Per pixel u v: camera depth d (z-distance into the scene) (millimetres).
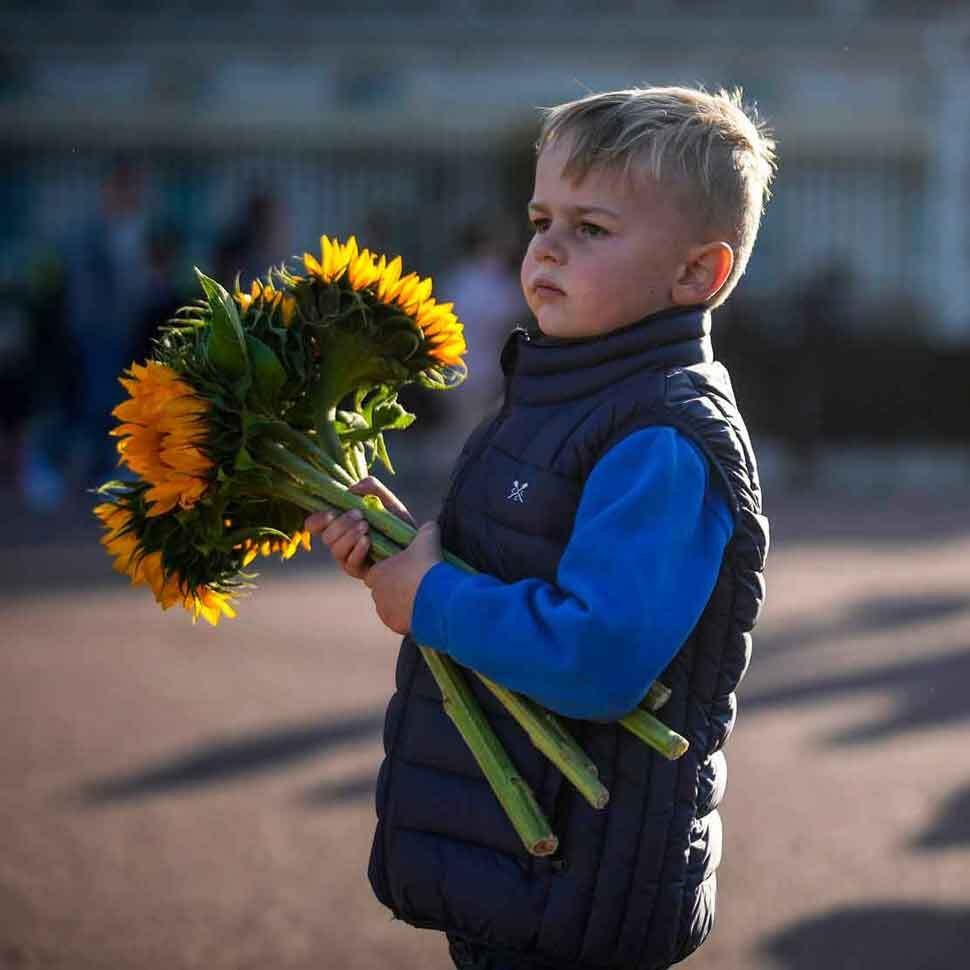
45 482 26812
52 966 8156
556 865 4898
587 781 4758
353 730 12539
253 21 48375
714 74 48844
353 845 9953
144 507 5316
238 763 11625
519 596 4742
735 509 4801
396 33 48719
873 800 10945
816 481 30906
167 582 5375
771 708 13422
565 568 4727
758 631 16500
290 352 5234
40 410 30219
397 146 47531
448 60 48781
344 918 8859
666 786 4875
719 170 4965
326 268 5398
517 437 5016
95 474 27062
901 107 48312
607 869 4875
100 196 47438
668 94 5074
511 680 4730
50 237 47094
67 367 29406
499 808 4941
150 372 5125
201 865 9578
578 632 4609
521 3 49094
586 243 4969
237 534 5273
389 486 27891
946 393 33188
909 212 48000
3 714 12922
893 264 48031
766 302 34375
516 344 5164
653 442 4770
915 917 8961
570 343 5008
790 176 48125
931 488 29828
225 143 47562
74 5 48031
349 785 11148
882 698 13750
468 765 5016
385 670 14594
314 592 18281
